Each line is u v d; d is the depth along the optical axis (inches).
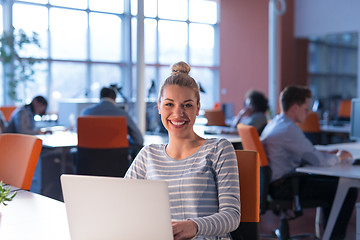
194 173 67.4
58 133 229.6
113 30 482.6
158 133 242.7
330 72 490.3
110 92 196.4
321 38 486.9
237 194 66.3
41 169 194.4
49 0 440.5
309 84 481.1
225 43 518.3
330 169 125.0
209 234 60.3
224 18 518.9
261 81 483.8
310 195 135.0
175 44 533.0
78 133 172.9
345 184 119.9
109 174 173.0
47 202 77.0
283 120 139.9
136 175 72.9
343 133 289.9
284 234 136.3
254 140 131.1
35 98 225.3
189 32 542.0
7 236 58.3
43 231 60.4
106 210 50.5
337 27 438.0
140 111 241.0
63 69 455.8
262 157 131.0
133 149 186.5
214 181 67.9
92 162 172.4
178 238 56.7
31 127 225.8
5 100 402.6
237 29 505.0
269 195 136.0
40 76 439.2
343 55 482.0
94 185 50.5
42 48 438.9
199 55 551.8
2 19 411.5
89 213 51.3
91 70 472.7
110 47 482.6
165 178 69.1
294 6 466.3
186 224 57.9
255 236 77.5
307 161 134.7
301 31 462.6
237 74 507.2
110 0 478.3
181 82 69.5
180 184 67.9
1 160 100.3
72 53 459.8
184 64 73.5
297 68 470.9
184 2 537.0
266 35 478.0
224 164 67.6
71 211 52.2
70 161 202.2
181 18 535.8
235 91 509.4
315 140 266.1
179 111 68.7
